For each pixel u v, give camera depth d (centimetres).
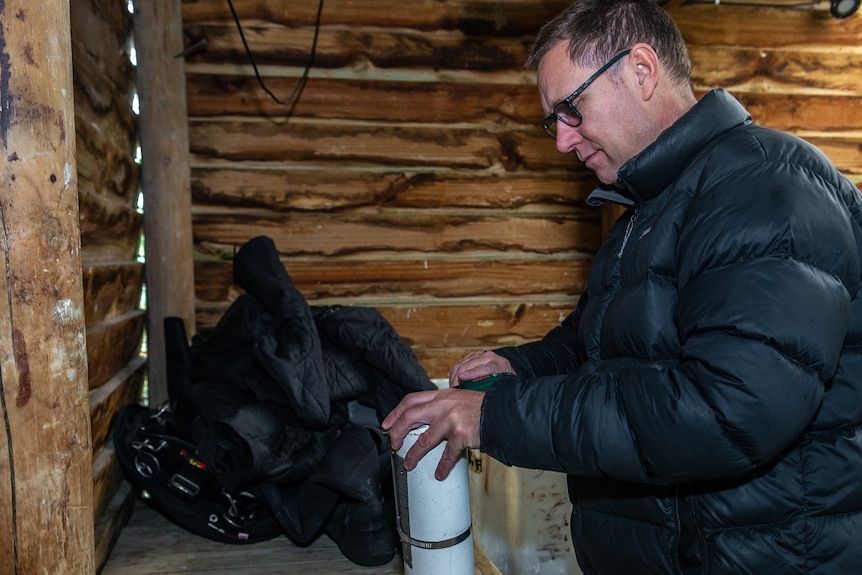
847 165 361
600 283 154
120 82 274
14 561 145
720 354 107
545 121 155
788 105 353
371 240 328
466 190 336
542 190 343
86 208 216
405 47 323
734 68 347
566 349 185
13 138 139
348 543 218
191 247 309
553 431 122
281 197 319
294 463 223
